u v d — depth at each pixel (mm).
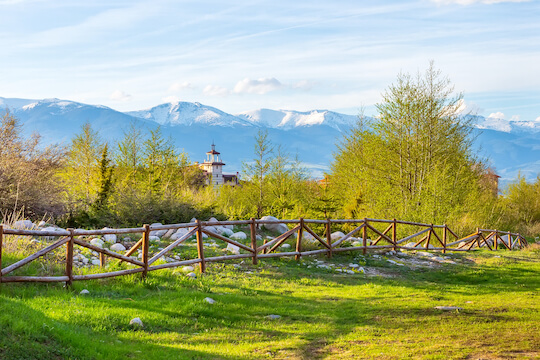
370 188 31891
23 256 11109
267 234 20578
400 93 30719
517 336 7828
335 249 16734
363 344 7539
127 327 7785
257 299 10438
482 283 14844
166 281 11125
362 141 34656
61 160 22719
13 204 18609
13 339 5895
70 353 6027
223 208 26812
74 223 18312
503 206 34594
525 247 26328
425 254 19312
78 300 8578
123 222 18656
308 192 35281
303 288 12102
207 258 12812
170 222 19203
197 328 8234
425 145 30438
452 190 28188
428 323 8859
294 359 6816
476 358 6652
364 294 11727
